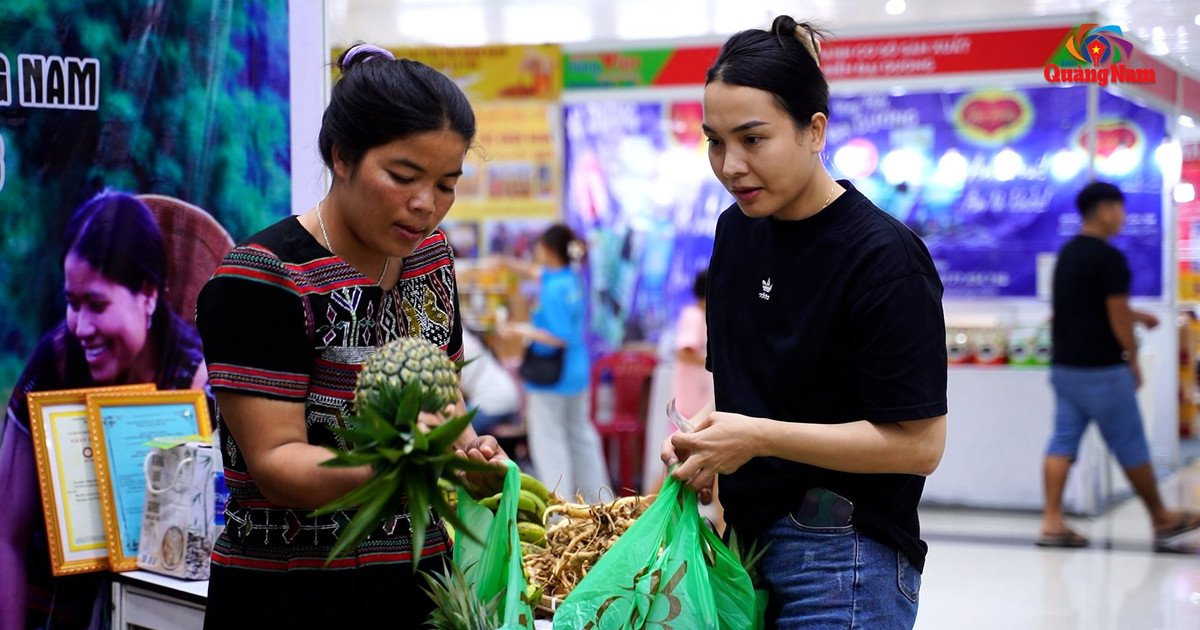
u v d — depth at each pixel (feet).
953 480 23.90
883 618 6.15
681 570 5.98
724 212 6.89
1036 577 17.79
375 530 5.81
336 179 5.44
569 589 7.48
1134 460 20.18
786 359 6.20
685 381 20.51
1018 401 23.43
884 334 5.82
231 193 9.50
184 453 8.26
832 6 23.18
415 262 5.94
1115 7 23.27
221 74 9.36
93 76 8.61
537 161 27.50
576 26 25.36
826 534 6.15
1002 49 24.43
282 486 5.18
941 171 26.05
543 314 22.06
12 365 8.30
